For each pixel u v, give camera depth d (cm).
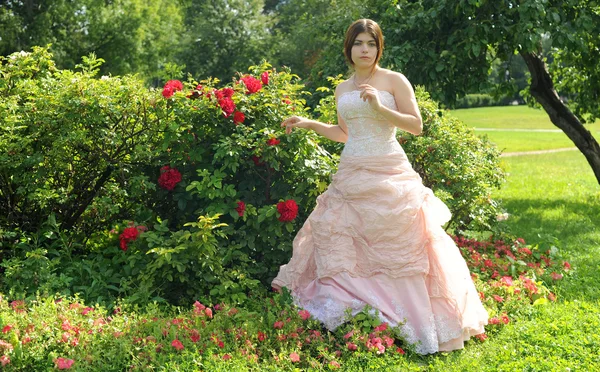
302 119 453
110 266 462
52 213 481
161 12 2481
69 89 458
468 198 571
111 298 417
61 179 495
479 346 394
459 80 755
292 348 359
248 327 366
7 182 471
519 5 687
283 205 455
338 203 412
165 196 503
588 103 1022
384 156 405
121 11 2119
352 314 390
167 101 471
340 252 401
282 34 2039
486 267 536
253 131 475
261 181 493
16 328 336
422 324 384
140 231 457
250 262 480
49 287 406
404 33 748
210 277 429
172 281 435
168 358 331
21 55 496
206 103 467
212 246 425
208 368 326
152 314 372
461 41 715
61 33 2027
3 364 313
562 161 1733
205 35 1930
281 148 469
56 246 479
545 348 374
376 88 410
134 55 2198
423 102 589
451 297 392
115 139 466
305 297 416
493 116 4331
